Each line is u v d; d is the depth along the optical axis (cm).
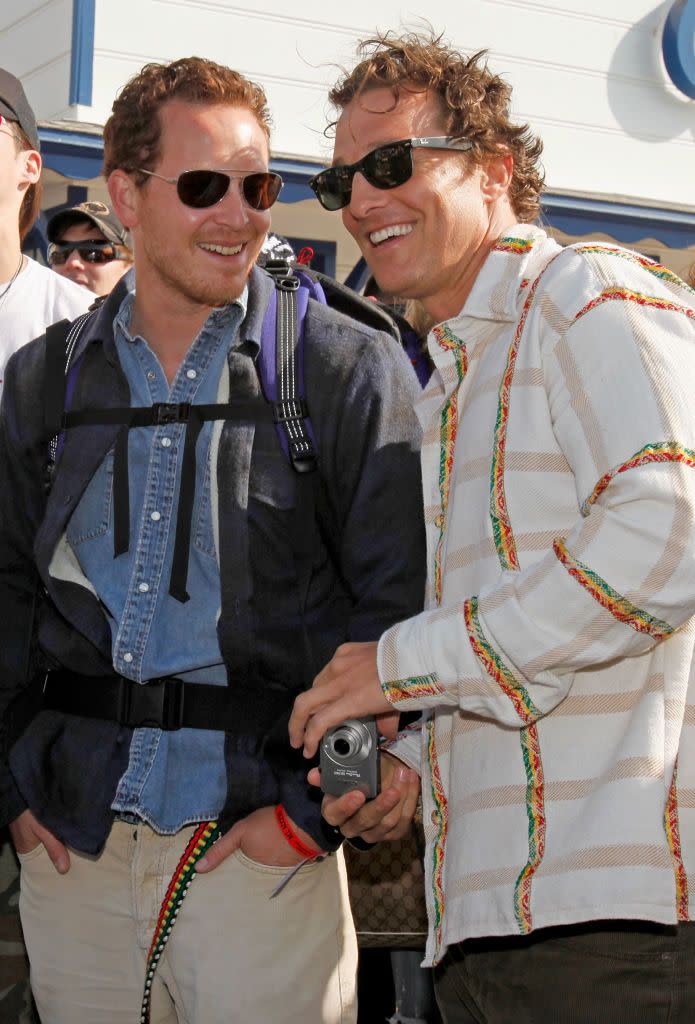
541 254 199
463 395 205
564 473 182
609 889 165
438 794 197
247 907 224
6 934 288
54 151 599
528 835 174
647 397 165
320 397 228
